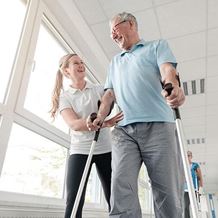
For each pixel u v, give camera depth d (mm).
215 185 14812
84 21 2746
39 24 2135
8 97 1630
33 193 1841
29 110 1908
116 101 1417
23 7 2051
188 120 5473
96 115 1256
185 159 854
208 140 6840
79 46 3029
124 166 1166
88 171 1310
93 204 2754
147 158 1195
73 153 1470
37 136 1958
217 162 9500
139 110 1231
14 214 1438
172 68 1096
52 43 2553
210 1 2510
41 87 2195
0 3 1839
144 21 2783
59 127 2307
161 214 1114
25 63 1852
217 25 2824
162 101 1244
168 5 2572
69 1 2463
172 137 1185
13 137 1709
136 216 1108
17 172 1712
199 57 3404
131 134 1220
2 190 1509
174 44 3164
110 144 1538
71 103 1570
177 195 1128
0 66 1720
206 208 3141
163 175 1122
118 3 2549
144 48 1335
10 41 1832
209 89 4195
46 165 2041
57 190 2139
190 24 2820
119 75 1377
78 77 1631
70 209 1292
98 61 3391
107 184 1464
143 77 1263
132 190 1138
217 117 5277
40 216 1662
